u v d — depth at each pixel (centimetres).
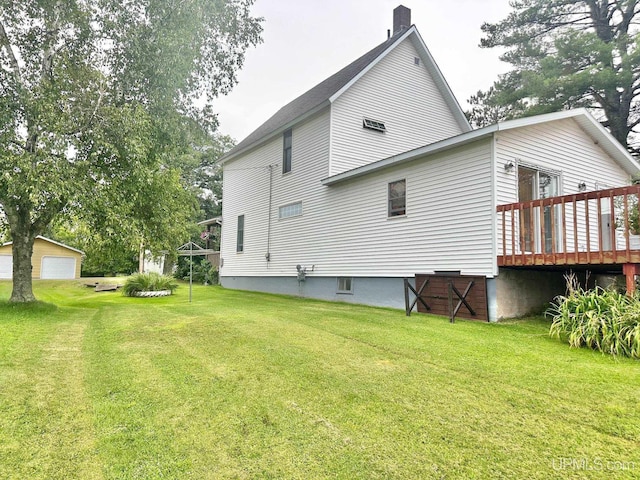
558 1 1570
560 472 229
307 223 1212
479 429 280
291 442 264
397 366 420
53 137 704
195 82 984
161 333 577
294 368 412
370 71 1212
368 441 264
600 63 1422
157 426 286
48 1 774
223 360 439
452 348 496
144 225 871
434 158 834
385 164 909
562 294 820
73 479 225
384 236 945
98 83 782
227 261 1694
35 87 718
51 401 325
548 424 287
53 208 791
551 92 1480
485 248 723
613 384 365
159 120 859
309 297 1182
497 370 407
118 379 378
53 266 2530
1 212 830
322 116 1165
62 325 633
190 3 862
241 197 1616
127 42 838
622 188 573
